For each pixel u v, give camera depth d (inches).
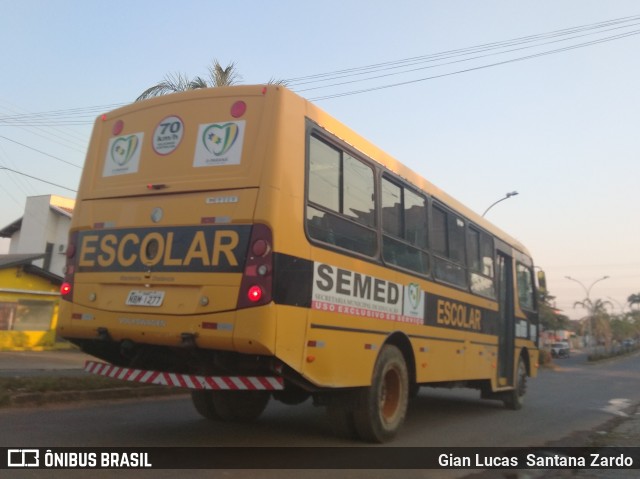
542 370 1349.7
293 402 295.3
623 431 387.9
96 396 382.3
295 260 217.2
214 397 311.4
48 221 1240.8
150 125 247.9
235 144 224.1
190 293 217.2
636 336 3978.8
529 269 544.4
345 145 257.1
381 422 274.2
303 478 214.4
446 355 350.6
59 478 197.5
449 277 360.5
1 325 914.1
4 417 300.0
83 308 241.1
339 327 241.0
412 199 318.3
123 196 244.1
